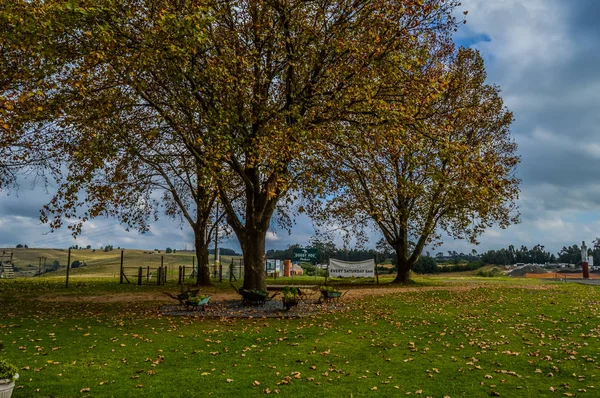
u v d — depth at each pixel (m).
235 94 16.03
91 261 103.94
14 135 18.38
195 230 30.41
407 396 7.40
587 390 7.68
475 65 30.98
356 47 16.00
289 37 17.67
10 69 15.25
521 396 7.42
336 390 7.66
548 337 11.73
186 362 9.38
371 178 22.97
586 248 40.62
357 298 20.50
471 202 27.11
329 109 16.86
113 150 16.72
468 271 55.16
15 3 12.82
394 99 16.92
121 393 7.38
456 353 10.27
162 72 15.74
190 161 24.00
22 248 118.75
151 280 38.56
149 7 14.70
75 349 10.23
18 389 7.36
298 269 52.44
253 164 16.23
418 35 17.06
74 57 14.30
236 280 39.06
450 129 17.12
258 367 9.07
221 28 17.56
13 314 15.34
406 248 32.31
